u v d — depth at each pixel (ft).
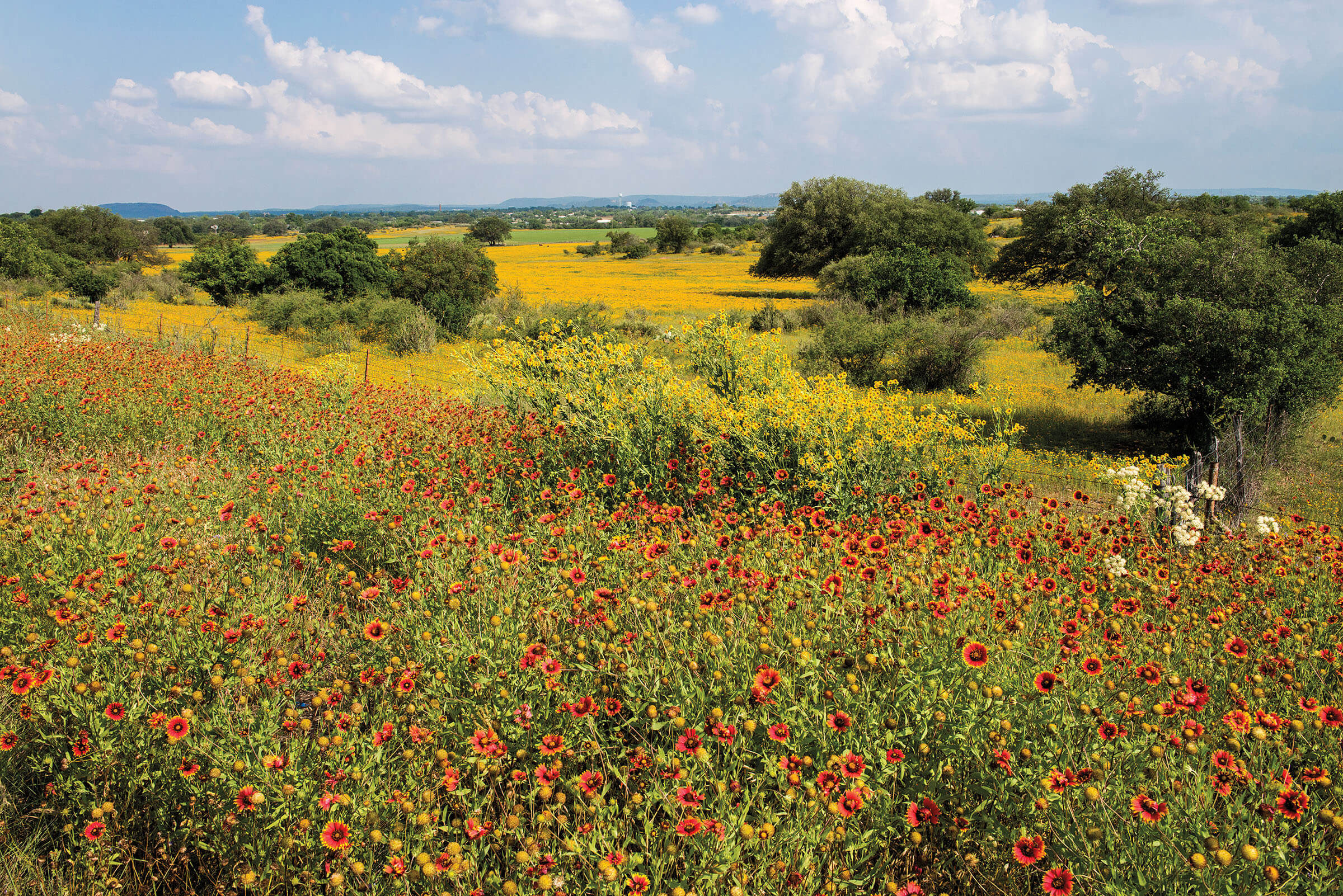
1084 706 8.99
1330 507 24.86
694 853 7.74
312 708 11.28
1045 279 128.47
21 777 10.03
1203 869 7.11
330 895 7.76
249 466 24.45
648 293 163.12
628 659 10.45
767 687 9.01
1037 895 8.15
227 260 119.24
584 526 15.83
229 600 12.67
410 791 8.87
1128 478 20.04
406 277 99.35
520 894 7.43
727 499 17.56
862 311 92.02
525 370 27.43
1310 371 32.12
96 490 16.79
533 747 9.72
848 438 21.44
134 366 33.68
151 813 9.21
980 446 23.03
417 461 21.12
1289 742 9.93
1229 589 14.11
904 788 9.30
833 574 12.15
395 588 13.15
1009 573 13.03
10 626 11.94
